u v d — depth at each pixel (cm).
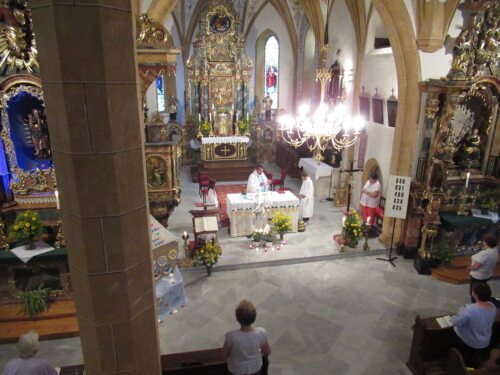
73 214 283
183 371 492
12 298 754
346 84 1351
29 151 782
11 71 712
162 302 740
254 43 2031
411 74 917
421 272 925
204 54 1862
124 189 286
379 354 652
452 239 973
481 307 511
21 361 420
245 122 1919
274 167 1952
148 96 1917
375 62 1154
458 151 980
